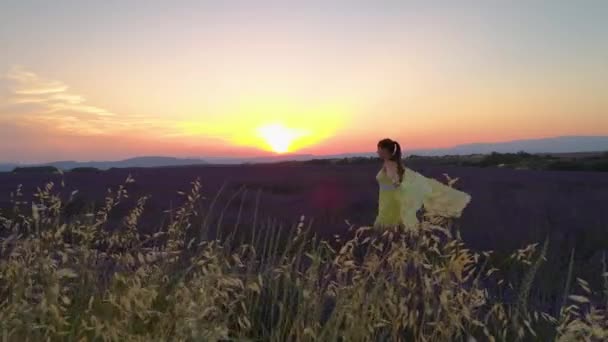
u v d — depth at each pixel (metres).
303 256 4.32
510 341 3.02
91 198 10.40
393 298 2.66
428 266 2.55
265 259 4.12
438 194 6.37
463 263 2.50
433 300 2.67
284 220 8.91
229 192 14.32
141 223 8.05
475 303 2.55
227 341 2.95
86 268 3.02
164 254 2.88
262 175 24.02
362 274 2.79
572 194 14.33
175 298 2.48
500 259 5.87
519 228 8.61
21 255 2.62
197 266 2.92
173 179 20.25
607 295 2.42
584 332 2.09
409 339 2.91
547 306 4.12
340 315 2.65
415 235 2.75
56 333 2.37
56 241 2.85
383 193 6.47
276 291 3.23
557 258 6.17
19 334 2.22
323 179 20.30
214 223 6.88
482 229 8.54
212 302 2.42
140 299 2.41
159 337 2.40
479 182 18.62
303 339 2.77
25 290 2.34
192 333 2.21
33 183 16.70
